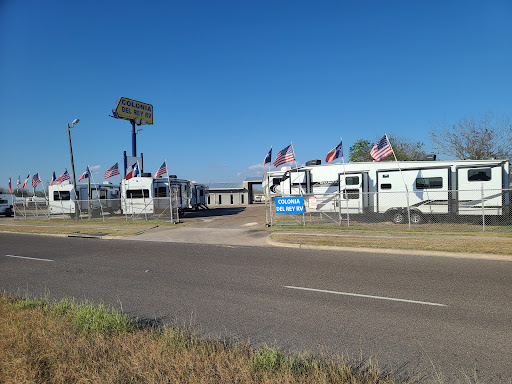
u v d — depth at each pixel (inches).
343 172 735.7
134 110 1411.2
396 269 338.0
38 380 128.0
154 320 204.8
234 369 134.0
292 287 278.8
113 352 148.2
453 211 650.8
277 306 230.8
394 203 692.7
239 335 181.2
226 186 2103.8
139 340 161.5
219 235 631.2
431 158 696.4
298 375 129.8
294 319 205.9
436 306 226.5
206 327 193.0
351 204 725.3
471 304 229.3
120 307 230.7
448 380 134.9
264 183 1255.5
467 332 183.2
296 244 490.0
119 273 342.3
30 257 450.9
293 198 684.7
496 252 388.2
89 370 133.4
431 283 284.0
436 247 426.3
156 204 959.6
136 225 812.0
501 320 199.9
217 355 145.9
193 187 1277.1
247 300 245.1
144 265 382.3
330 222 721.6
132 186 964.0
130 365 136.5
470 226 633.0
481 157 1050.1
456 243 450.9
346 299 244.7
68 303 223.3
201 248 504.7
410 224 626.5
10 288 288.4
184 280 308.7
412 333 182.9
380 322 199.5
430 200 665.6
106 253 471.5
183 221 879.7
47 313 200.5
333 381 127.4
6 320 188.9
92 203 1039.0
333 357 153.6
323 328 191.2
